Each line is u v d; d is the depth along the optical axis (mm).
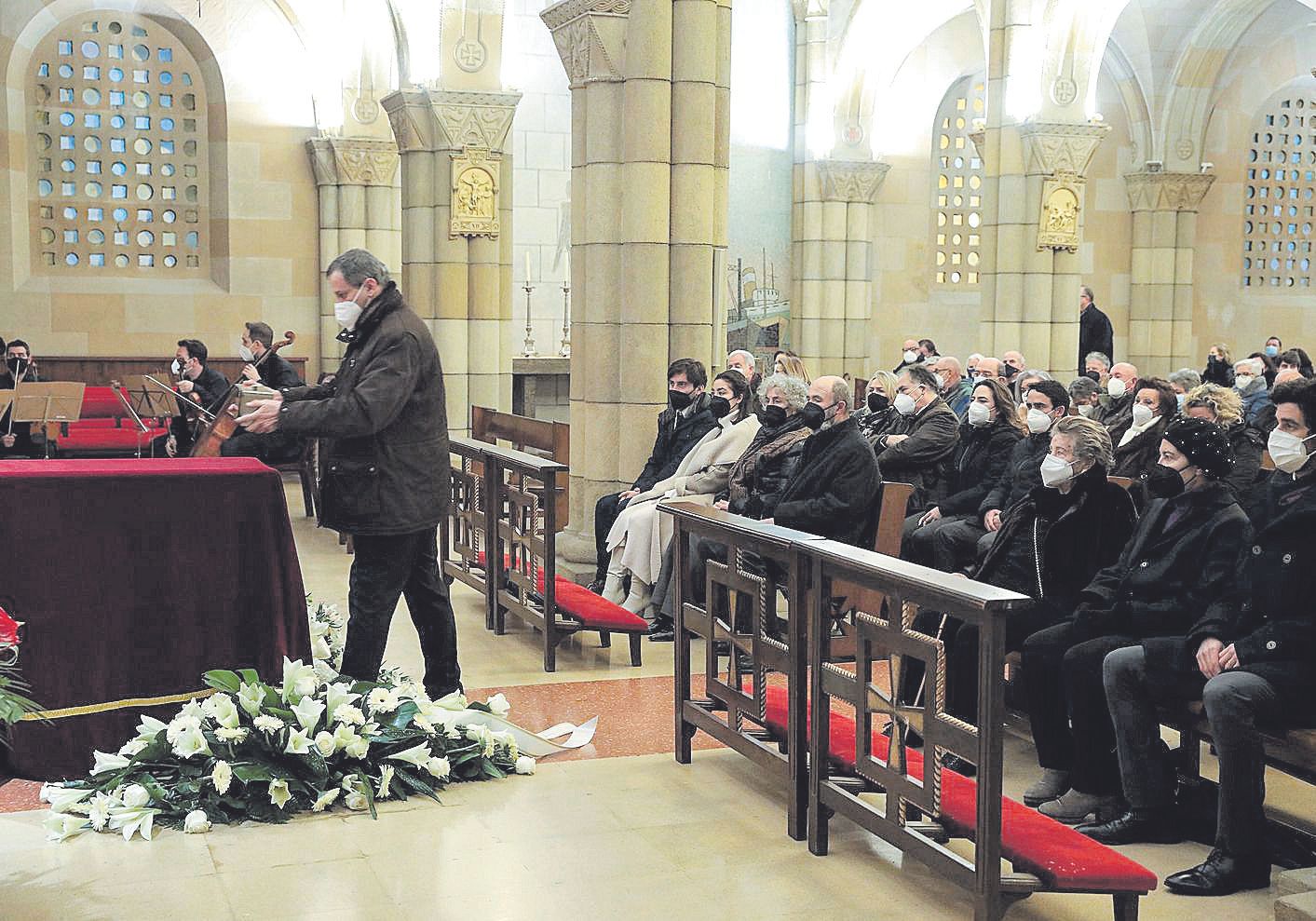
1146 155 21797
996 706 3498
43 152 15703
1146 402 7727
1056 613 5113
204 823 4371
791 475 6730
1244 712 4055
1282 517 4195
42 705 4547
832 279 19672
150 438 13727
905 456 7988
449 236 12383
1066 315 15508
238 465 4961
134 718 4695
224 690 4660
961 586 3619
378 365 5113
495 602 7539
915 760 4270
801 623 4387
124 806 4422
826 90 19297
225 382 12219
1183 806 4707
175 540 4730
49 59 15641
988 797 3525
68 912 3748
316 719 4633
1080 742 4672
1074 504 5148
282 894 3895
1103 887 3557
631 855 4273
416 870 4102
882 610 6098
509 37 15086
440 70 12133
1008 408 7527
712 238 8742
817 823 4285
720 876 4109
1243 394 11555
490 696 6211
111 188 16016
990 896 3549
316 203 16453
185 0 15703
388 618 5383
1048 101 15109
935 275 21281
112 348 15859
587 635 7555
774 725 4711
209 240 16375
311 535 11180
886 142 20797
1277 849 4305
